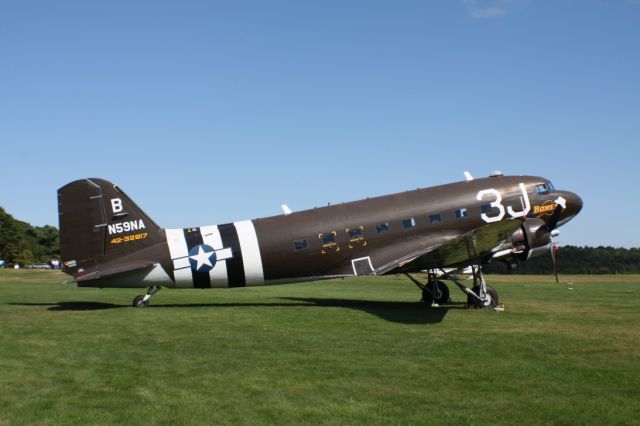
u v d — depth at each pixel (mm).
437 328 13648
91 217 17781
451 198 19438
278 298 22547
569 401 7652
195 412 7203
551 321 14805
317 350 11000
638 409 7324
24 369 9438
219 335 12688
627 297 22438
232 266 18328
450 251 16766
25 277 42188
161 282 18266
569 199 20281
